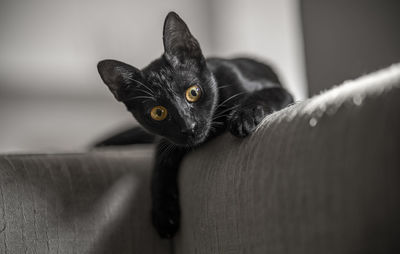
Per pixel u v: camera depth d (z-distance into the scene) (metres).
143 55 0.95
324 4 0.75
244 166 0.35
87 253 0.44
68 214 0.44
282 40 0.92
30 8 0.87
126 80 0.51
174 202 0.46
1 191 0.42
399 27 0.63
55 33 0.89
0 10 0.86
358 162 0.27
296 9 0.89
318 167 0.30
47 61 0.89
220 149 0.40
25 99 0.87
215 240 0.38
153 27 0.95
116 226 0.46
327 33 0.75
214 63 0.54
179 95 0.48
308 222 0.30
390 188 0.25
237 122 0.39
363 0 0.68
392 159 0.25
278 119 0.35
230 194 0.36
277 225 0.32
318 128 0.31
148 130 0.52
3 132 0.85
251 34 0.95
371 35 0.67
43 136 0.88
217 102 0.50
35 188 0.44
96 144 0.66
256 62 0.63
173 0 0.96
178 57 0.50
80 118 0.90
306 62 0.79
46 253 0.43
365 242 0.26
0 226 0.41
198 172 0.41
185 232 0.44
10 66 0.86
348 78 0.71
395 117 0.26
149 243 0.47
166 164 0.47
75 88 0.90
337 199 0.28
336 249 0.28
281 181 0.32
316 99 0.33
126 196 0.48
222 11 0.96
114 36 0.93
